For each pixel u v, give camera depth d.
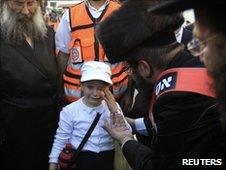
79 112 2.38
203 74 1.24
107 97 2.32
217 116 1.21
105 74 2.33
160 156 1.30
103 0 2.56
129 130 1.92
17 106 2.33
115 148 2.41
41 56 2.40
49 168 2.40
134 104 2.32
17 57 2.33
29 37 2.40
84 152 2.38
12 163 2.43
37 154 2.43
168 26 1.25
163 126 1.26
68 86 2.61
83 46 2.53
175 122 1.24
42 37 2.45
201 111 1.22
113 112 2.04
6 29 2.34
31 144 2.39
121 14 1.28
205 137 1.23
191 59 1.28
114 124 1.93
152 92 1.40
